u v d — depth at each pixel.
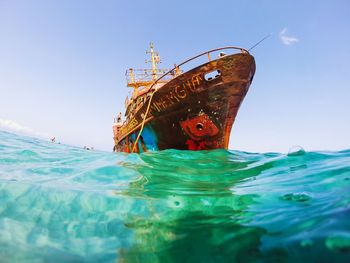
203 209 3.03
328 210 2.34
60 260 2.01
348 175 3.47
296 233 2.04
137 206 3.16
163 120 8.69
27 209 2.99
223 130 8.54
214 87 7.75
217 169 5.50
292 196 3.01
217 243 2.16
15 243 2.25
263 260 1.82
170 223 2.65
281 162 5.34
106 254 2.11
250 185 3.86
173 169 5.48
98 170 5.13
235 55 7.34
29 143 9.33
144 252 2.13
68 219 2.79
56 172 5.04
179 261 1.98
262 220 2.46
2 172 4.73
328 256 1.65
